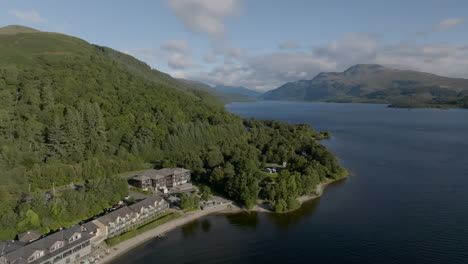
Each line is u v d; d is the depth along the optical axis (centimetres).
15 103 16750
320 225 11656
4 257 8119
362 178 17362
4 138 14288
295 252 9838
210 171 16488
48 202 11219
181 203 12950
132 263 9231
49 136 15600
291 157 19850
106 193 12612
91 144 17262
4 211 10238
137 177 15050
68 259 8962
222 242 10506
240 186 13812
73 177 14688
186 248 10138
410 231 11006
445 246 9969
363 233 10950
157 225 11581
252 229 11456
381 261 9269
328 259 9438
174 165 17788
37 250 8462
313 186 15062
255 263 9288
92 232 10081
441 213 12406
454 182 16275
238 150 19900
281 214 12750
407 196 14412
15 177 12531
